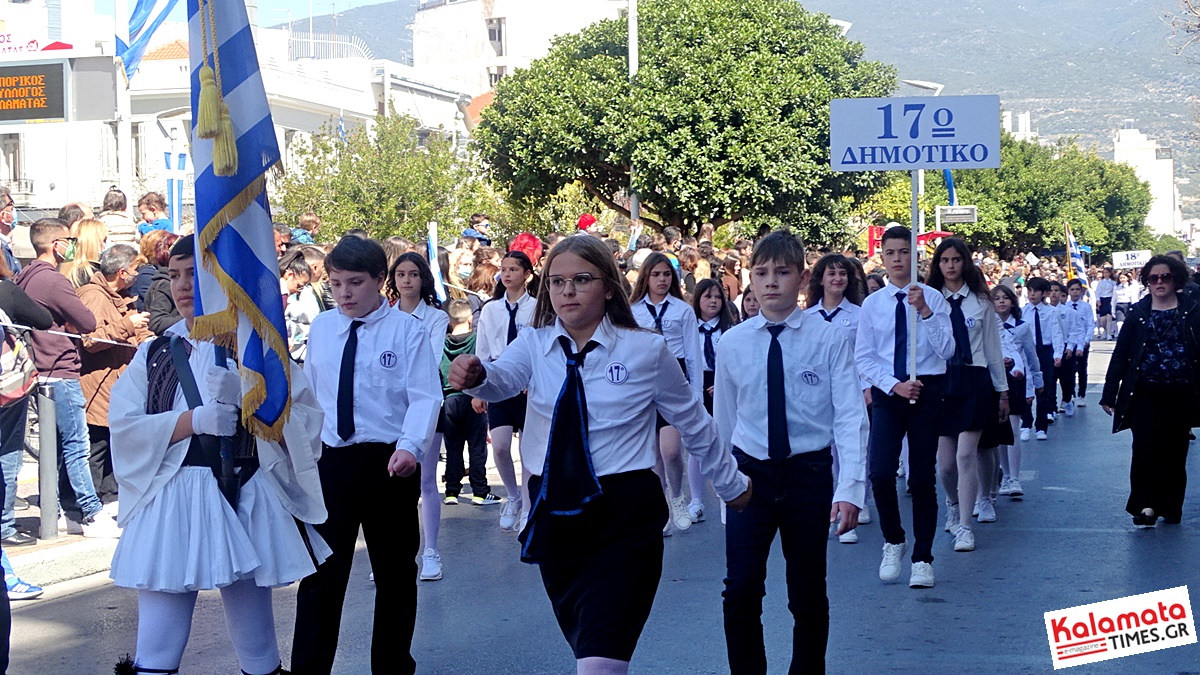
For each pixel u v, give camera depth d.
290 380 4.61
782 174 29.14
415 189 29.94
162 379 4.50
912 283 7.93
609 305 4.49
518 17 75.19
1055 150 99.19
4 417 8.73
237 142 4.59
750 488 5.02
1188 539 9.34
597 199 36.19
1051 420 18.28
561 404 4.39
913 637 6.76
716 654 6.43
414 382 5.77
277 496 4.56
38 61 14.33
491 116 32.19
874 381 7.95
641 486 4.40
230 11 4.65
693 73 29.39
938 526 10.15
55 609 7.63
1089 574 8.20
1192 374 9.66
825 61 30.73
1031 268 42.12
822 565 5.43
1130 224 100.25
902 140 8.99
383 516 5.82
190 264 4.61
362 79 45.16
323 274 11.14
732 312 11.18
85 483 9.14
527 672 6.20
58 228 9.42
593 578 4.32
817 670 5.40
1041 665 6.24
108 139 38.38
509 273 9.59
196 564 4.27
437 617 7.29
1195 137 29.97
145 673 4.30
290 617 7.46
